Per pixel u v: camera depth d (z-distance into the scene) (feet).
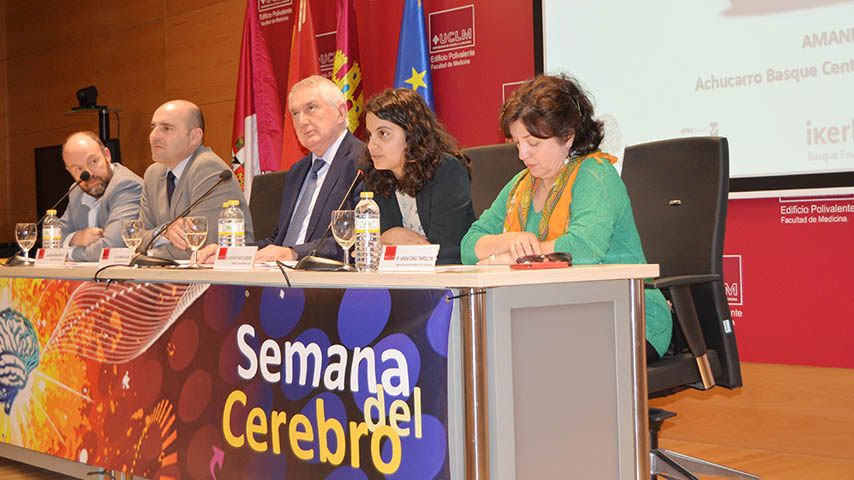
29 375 8.00
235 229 7.51
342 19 12.92
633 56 10.63
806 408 9.51
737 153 9.86
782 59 9.50
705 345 6.84
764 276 9.84
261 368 5.68
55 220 9.95
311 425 5.32
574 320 5.11
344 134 9.53
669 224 7.16
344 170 9.18
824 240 9.40
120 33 18.24
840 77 9.11
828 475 8.61
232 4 15.87
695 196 7.05
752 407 9.95
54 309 7.68
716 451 9.89
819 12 9.23
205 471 6.11
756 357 9.92
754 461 9.34
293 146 13.17
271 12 14.97
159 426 6.52
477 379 4.59
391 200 8.26
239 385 5.84
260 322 5.70
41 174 18.97
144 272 6.70
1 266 8.75
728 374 6.72
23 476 9.05
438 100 12.75
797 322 9.60
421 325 4.73
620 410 5.30
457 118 12.56
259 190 11.50
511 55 11.97
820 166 9.27
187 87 16.74
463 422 4.63
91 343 7.23
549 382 4.95
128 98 18.04
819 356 9.45
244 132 14.28
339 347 5.16
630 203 7.09
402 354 4.81
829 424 9.35
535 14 11.52
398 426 4.82
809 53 9.31
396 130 7.78
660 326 6.70
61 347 7.59
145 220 11.04
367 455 4.98
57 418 7.63
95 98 17.02
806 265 9.53
